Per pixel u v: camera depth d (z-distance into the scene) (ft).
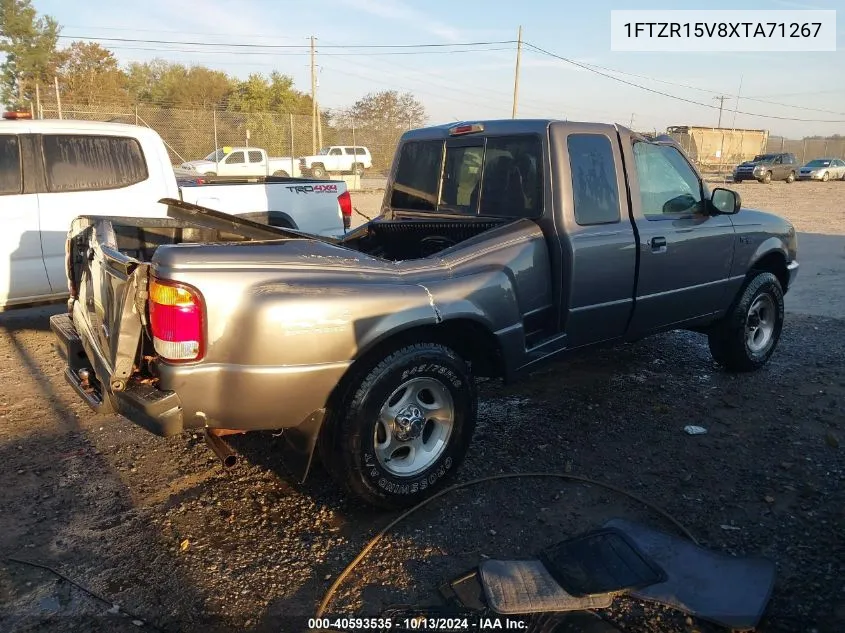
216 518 11.77
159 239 14.76
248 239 15.07
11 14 139.44
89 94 137.90
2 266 20.59
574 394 17.33
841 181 125.39
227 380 10.03
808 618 9.18
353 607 9.51
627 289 15.11
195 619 9.32
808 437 14.67
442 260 12.35
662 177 16.24
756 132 179.22
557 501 12.17
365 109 143.23
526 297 13.55
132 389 10.17
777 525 11.35
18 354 20.81
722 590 9.58
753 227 18.20
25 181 20.88
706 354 20.72
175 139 81.82
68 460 13.83
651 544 10.62
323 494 12.56
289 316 10.16
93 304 12.12
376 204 72.38
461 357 13.19
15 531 11.31
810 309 26.45
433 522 11.55
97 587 9.95
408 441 11.84
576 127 14.38
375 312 10.92
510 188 14.61
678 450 14.14
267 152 92.63
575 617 9.14
